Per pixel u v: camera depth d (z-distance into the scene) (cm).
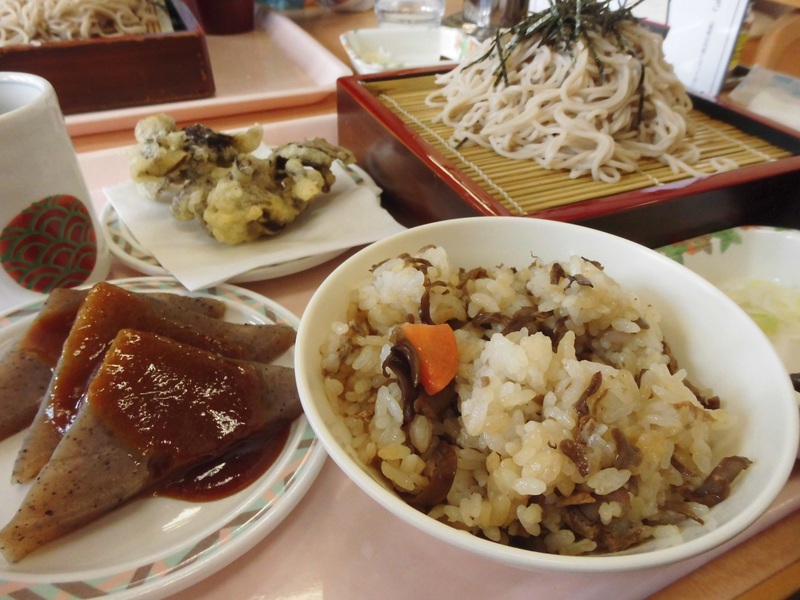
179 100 34
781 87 29
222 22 46
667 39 32
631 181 23
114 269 22
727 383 13
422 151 22
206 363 15
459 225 16
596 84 25
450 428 13
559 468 11
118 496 13
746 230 21
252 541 12
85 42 30
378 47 42
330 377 13
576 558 9
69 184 18
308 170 24
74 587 11
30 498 12
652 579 12
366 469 12
